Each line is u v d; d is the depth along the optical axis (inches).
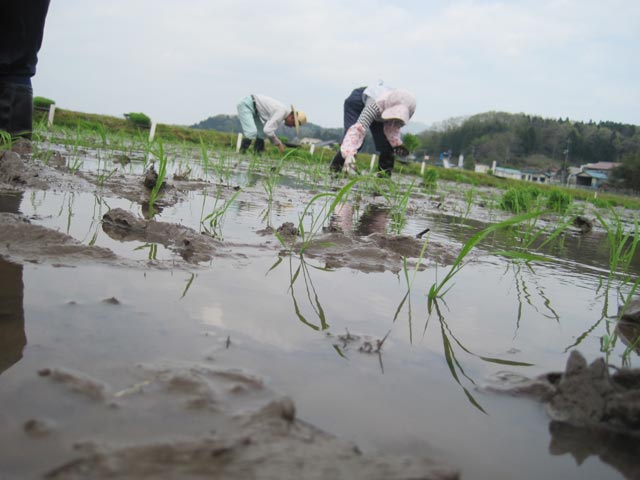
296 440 27.2
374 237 104.4
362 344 45.4
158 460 23.9
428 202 266.4
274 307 52.9
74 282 51.6
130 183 155.2
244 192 187.6
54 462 23.0
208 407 29.6
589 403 35.1
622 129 6692.9
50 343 36.3
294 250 87.9
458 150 6860.2
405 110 323.6
